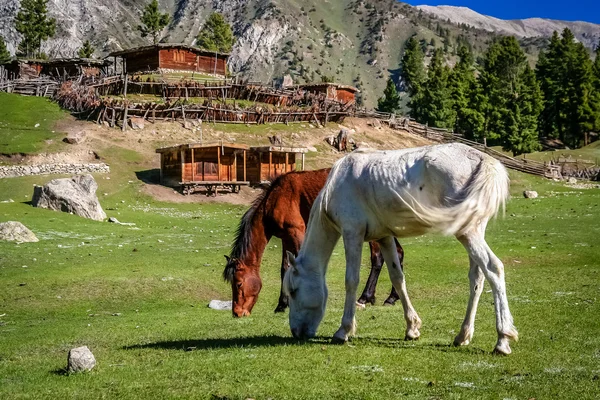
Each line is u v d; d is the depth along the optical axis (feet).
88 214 112.27
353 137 230.07
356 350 28.25
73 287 62.90
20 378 28.07
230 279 39.06
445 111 345.92
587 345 27.84
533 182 206.39
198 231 107.65
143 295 61.16
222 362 27.37
